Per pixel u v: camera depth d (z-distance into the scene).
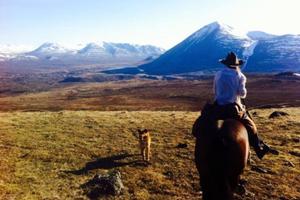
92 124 29.02
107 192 15.05
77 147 22.08
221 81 9.70
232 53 9.86
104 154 20.69
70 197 14.62
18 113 37.94
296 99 116.44
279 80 193.50
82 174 17.45
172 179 16.83
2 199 14.11
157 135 25.36
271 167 17.98
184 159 19.56
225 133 8.48
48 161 19.44
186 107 104.19
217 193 8.16
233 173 8.47
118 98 153.75
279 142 23.23
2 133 25.59
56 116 34.03
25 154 20.45
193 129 9.65
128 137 24.77
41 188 15.47
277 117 32.06
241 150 8.51
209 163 8.27
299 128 27.16
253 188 15.48
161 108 102.88
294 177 16.81
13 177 16.67
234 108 9.41
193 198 14.80
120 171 17.89
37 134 25.44
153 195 15.10
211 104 9.78
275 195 14.84
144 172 17.67
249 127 9.51
